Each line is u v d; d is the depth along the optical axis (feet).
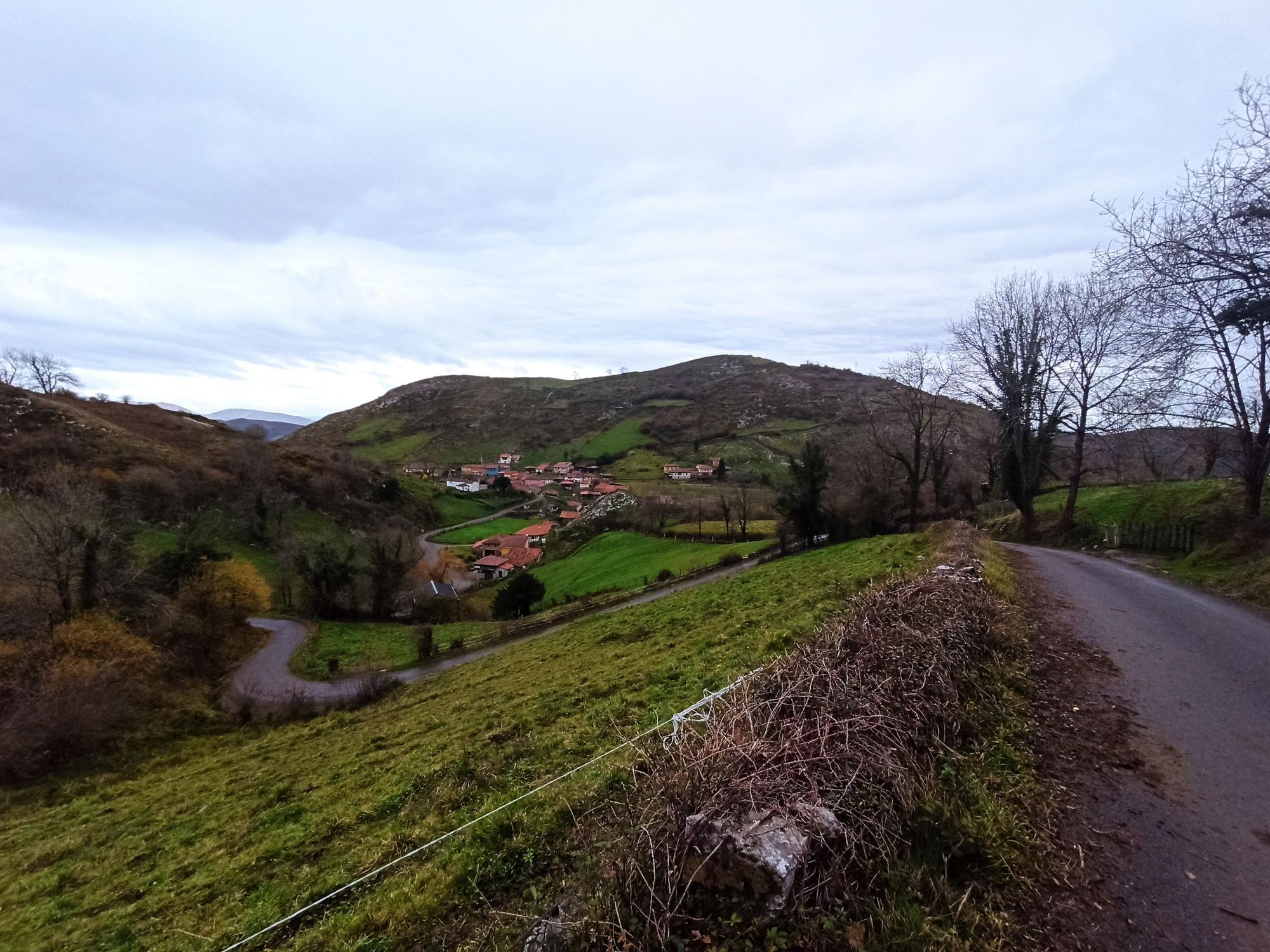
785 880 10.96
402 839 24.99
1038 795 16.26
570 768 26.84
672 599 84.17
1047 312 98.22
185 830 42.45
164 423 296.71
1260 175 37.70
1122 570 57.88
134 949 25.59
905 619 24.14
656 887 12.05
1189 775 17.72
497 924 15.83
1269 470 62.69
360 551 224.12
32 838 54.65
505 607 157.58
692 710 21.47
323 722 77.71
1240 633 34.14
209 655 121.08
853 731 15.07
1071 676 25.72
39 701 79.36
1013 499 107.14
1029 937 11.32
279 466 275.80
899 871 12.13
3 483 184.85
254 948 20.84
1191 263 43.01
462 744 38.19
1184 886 12.87
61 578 108.27
